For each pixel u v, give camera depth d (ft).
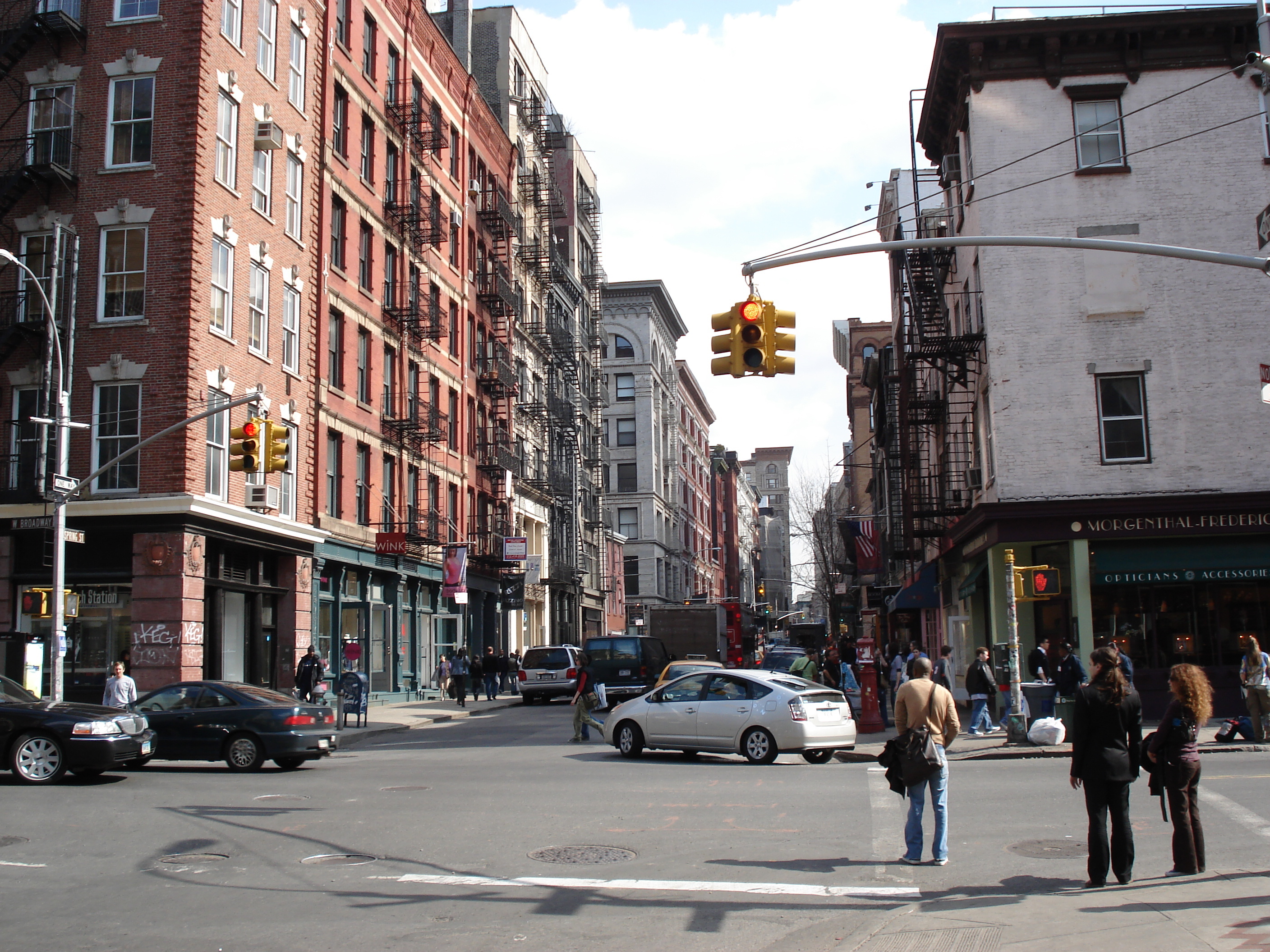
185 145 86.94
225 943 25.31
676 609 156.46
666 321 297.53
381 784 52.85
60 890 30.66
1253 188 84.64
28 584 85.56
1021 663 84.23
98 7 89.56
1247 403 82.74
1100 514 81.82
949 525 108.27
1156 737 30.94
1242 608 82.43
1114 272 84.84
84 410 85.15
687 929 26.09
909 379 118.52
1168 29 85.35
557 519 202.80
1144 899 27.43
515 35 188.96
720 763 62.23
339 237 116.26
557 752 69.77
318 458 107.14
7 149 88.63
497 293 161.79
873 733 76.59
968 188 90.17
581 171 238.07
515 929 26.25
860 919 26.68
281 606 100.27
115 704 67.26
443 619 145.59
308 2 108.88
